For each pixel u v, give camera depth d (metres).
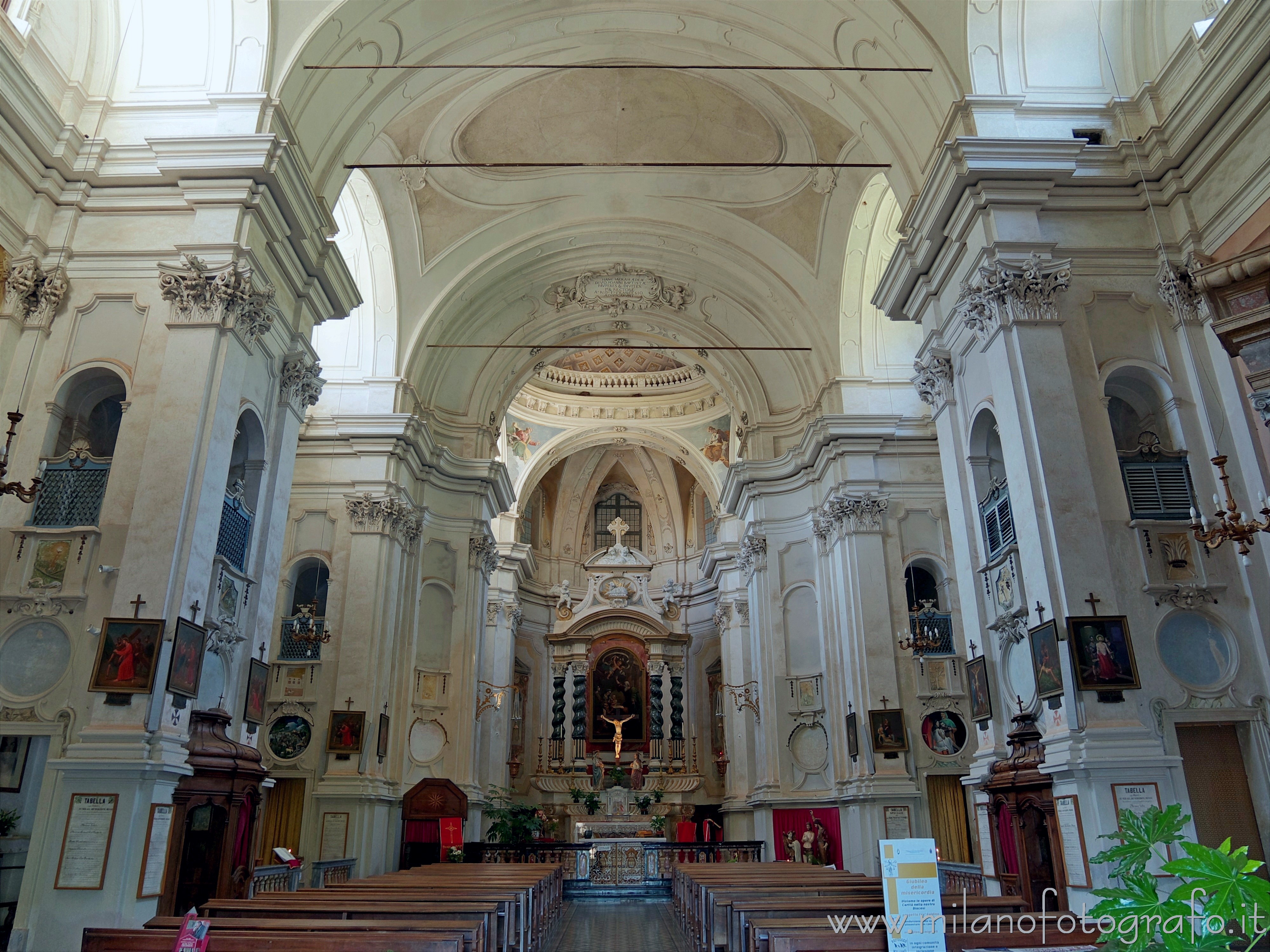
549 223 18.67
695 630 30.70
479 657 19.70
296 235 11.06
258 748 15.38
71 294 9.96
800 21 12.60
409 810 16.44
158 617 8.62
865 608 16.58
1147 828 3.65
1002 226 10.34
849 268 17.91
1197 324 10.14
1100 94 11.17
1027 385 9.75
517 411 28.02
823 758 17.89
